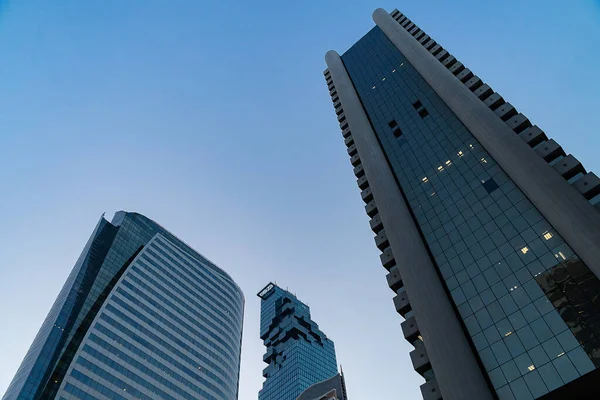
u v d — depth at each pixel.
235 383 162.38
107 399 114.38
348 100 93.44
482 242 50.31
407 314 53.50
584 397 35.94
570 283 40.75
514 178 53.47
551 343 38.19
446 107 74.06
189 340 150.75
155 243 171.88
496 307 43.72
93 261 153.38
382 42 108.06
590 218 43.44
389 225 61.25
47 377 113.19
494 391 38.81
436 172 64.19
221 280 192.12
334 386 94.94
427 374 47.41
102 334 125.88
